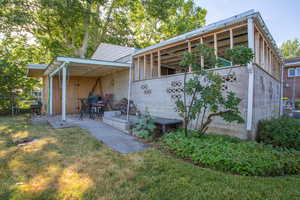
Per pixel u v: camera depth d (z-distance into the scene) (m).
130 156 3.31
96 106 8.29
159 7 12.98
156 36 17.64
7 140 4.25
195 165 2.97
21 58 12.67
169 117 5.85
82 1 11.20
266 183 2.31
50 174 2.50
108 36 14.70
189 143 3.52
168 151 3.68
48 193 2.02
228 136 4.00
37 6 10.21
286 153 3.11
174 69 11.37
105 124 6.41
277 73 8.41
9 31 10.88
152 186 2.21
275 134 3.86
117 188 2.15
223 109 4.30
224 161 2.76
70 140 4.29
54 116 8.27
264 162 2.68
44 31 12.20
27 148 3.65
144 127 4.87
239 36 5.32
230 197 1.97
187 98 5.24
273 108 6.58
